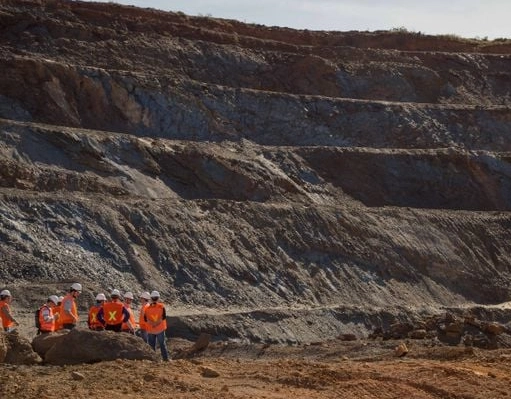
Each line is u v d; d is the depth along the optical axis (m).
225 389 13.12
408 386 14.10
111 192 40.94
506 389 14.10
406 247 43.66
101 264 34.97
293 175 48.53
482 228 47.69
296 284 38.44
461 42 73.31
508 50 73.88
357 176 50.53
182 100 51.47
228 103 53.19
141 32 59.38
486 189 53.09
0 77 47.22
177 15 64.19
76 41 55.91
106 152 43.31
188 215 39.38
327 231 42.19
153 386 13.19
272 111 54.41
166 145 45.81
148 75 52.06
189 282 35.94
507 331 25.33
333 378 14.52
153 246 36.84
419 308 38.03
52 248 34.66
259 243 39.69
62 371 14.51
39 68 48.22
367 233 43.28
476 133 58.53
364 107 57.06
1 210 35.34
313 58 61.66
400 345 20.62
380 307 37.31
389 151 52.69
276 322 32.75
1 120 42.19
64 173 40.78
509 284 45.44
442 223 46.56
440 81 64.75
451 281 43.81
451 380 14.52
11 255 33.66
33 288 31.30
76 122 47.78
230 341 29.88
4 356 16.02
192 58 58.69
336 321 34.44
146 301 21.25
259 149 49.94
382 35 71.12
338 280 39.97
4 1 57.41
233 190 45.12
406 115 57.62
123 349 16.23
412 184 51.59
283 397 12.88
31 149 41.50
